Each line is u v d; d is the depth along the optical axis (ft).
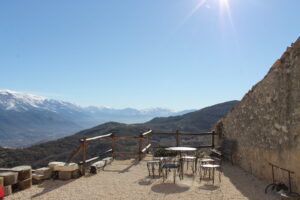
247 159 26.66
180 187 21.02
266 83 21.76
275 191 18.93
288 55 17.93
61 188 20.86
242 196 18.31
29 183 20.85
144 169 28.91
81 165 25.86
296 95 16.87
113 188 20.88
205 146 38.83
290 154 17.71
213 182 22.25
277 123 19.72
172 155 36.55
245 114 27.25
